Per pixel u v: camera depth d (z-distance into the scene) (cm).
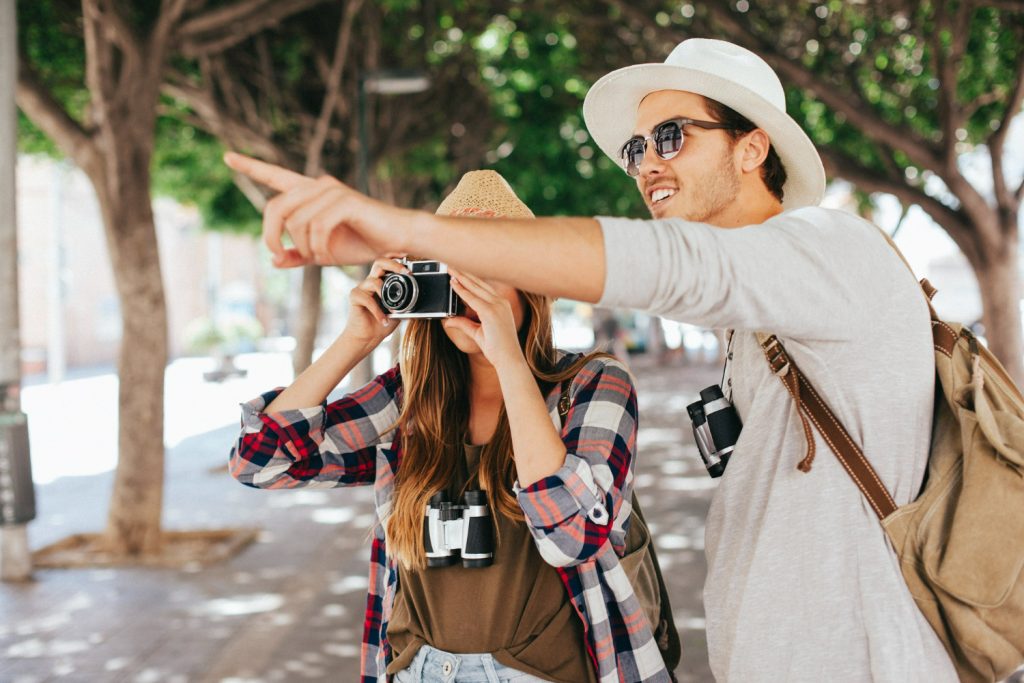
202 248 4381
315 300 1198
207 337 3262
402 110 1378
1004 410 140
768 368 149
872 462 139
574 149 1514
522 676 168
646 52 1064
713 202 163
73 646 504
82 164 699
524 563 171
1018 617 133
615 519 169
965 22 854
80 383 2764
